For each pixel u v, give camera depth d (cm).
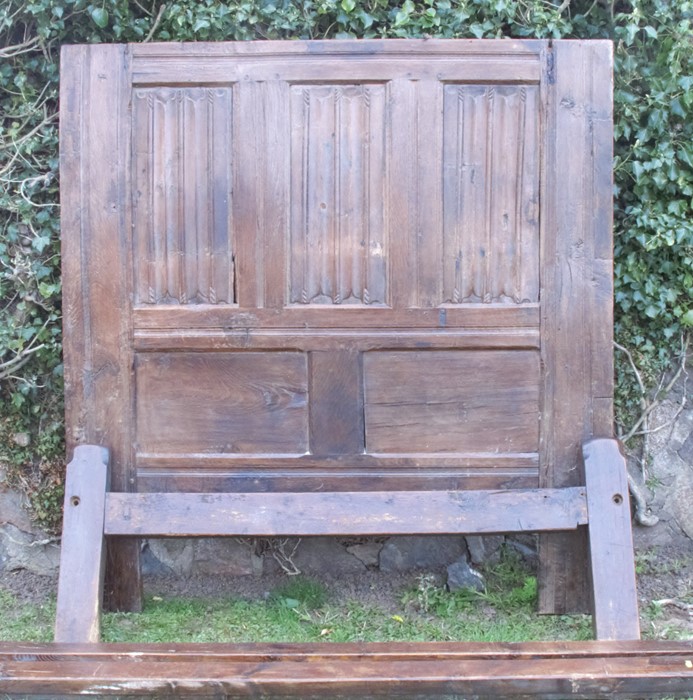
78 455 267
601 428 273
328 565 315
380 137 272
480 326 274
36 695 207
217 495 264
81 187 273
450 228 274
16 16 291
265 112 271
